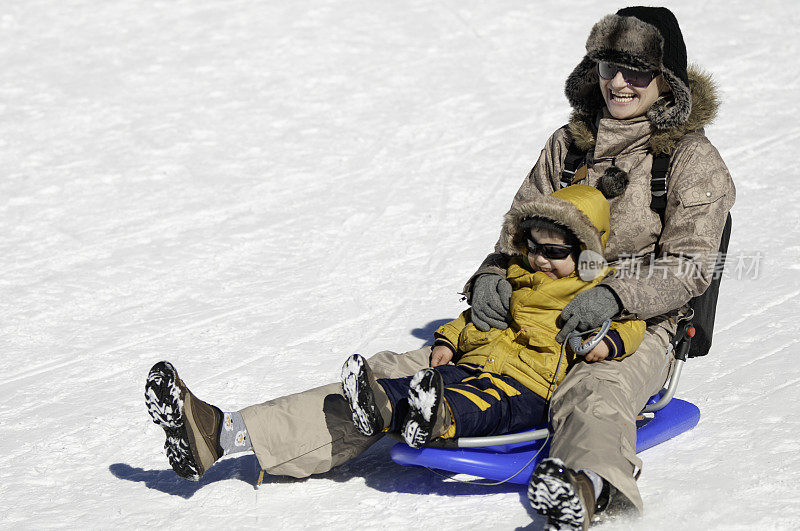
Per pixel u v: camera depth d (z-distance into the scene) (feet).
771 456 11.78
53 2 51.47
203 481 12.23
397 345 16.89
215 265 21.85
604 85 12.71
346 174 28.32
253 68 40.75
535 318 11.71
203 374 15.98
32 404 15.17
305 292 19.92
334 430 11.46
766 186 24.75
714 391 13.98
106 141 32.73
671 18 12.59
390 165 28.84
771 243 20.74
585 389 10.91
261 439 11.25
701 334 13.05
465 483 11.79
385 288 19.88
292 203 26.11
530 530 10.45
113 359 16.93
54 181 28.84
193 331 18.08
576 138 13.37
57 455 13.26
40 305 19.84
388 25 45.78
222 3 50.80
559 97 34.88
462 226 23.56
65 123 34.83
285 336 17.60
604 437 10.21
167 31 46.73
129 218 25.54
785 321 16.51
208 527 10.97
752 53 38.17
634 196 12.38
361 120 33.60
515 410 11.40
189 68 41.16
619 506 10.37
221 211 25.76
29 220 25.67
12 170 30.01
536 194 13.97
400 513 11.07
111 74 40.75
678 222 12.12
